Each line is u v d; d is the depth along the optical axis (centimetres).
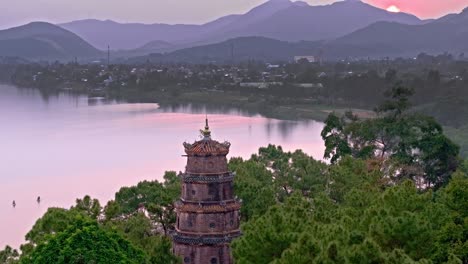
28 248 7338
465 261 6375
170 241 7500
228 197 7762
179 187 9631
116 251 6016
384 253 5447
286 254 5672
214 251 7594
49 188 19200
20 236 14225
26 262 6034
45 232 7606
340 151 14062
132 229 8619
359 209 7825
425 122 13738
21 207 16962
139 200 9894
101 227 6800
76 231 5978
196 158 7706
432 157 13225
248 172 10688
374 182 10806
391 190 7300
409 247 6222
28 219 15750
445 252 6250
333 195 10488
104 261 5866
